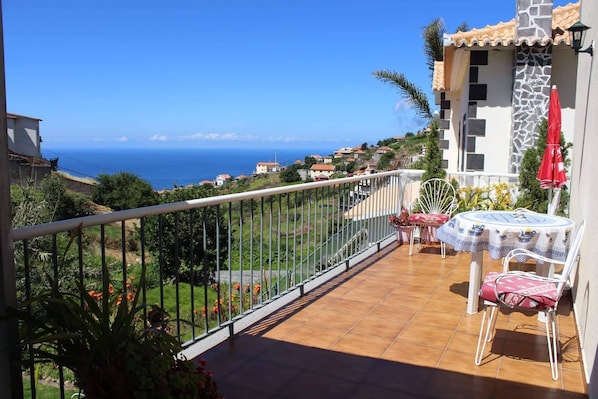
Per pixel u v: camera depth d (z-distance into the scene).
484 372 3.01
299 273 4.76
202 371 2.07
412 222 6.10
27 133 29.11
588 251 3.56
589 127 4.19
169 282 9.50
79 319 1.91
